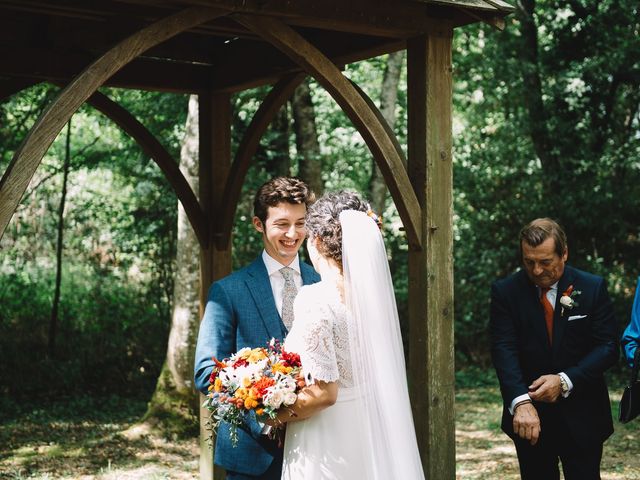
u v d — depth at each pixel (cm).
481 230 1172
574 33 1118
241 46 498
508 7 384
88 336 988
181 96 894
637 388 349
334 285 273
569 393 338
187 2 323
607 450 670
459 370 1138
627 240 1162
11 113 946
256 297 324
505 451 673
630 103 1230
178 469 607
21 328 969
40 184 991
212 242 525
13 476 580
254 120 485
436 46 386
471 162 1188
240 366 281
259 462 311
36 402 866
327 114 1052
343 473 266
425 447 384
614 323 349
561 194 1133
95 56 486
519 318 355
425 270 384
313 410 264
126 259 1036
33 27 474
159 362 996
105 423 775
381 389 267
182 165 718
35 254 1021
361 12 363
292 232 321
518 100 1148
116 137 1008
